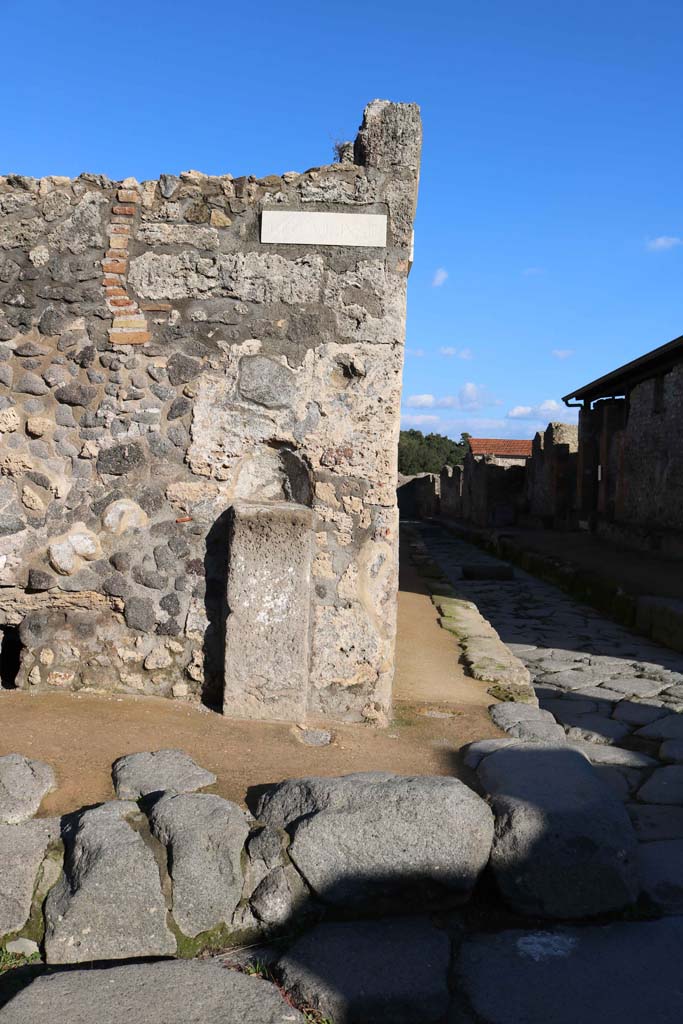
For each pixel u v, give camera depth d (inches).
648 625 374.9
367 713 173.9
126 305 174.9
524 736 173.5
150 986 101.5
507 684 222.5
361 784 127.5
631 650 340.2
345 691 173.9
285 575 167.8
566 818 125.0
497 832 124.9
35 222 174.6
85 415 175.8
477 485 1200.2
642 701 251.0
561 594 518.6
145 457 176.2
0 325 175.3
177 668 177.2
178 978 103.3
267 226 172.7
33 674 176.9
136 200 174.1
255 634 168.1
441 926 117.8
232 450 175.3
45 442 176.1
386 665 174.7
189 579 176.6
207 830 118.8
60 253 174.7
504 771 141.4
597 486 947.3
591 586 483.2
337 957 108.3
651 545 664.4
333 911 117.5
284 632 168.2
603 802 130.3
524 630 386.9
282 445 175.0
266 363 173.8
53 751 146.1
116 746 150.1
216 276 173.8
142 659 177.2
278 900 115.4
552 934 117.2
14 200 174.1
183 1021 95.4
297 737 161.3
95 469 176.4
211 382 175.0
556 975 108.0
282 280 173.0
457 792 125.4
